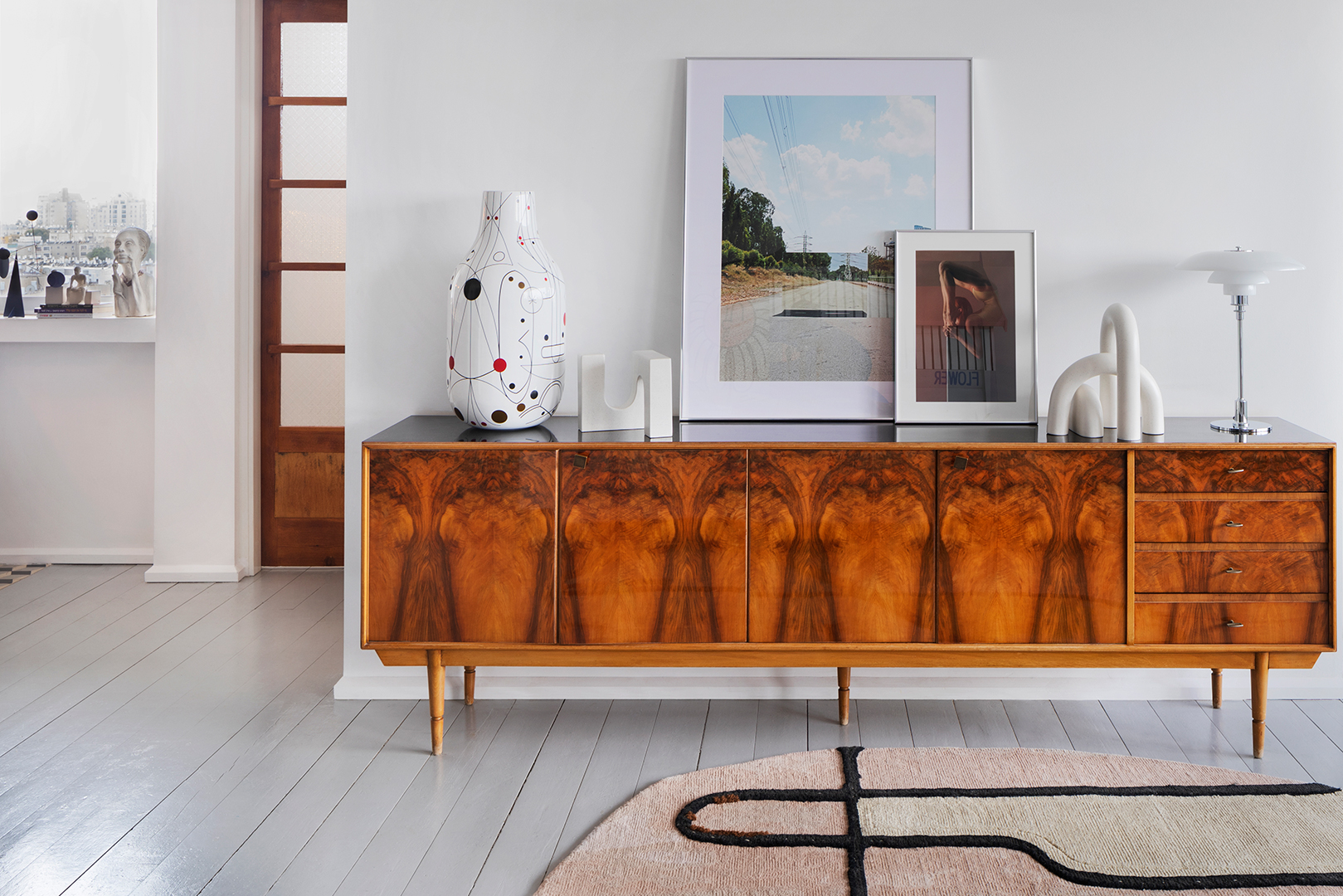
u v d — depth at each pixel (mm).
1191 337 2982
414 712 2926
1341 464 2990
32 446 4562
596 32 2936
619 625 2555
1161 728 2789
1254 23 2902
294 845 2172
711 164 2938
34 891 1987
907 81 2932
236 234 4258
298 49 4387
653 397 2584
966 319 2902
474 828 2254
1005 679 3021
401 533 2543
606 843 2156
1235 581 2518
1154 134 2939
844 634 2547
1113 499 2502
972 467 2502
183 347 4270
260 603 4004
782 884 1994
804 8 2924
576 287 3008
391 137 2963
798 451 2504
